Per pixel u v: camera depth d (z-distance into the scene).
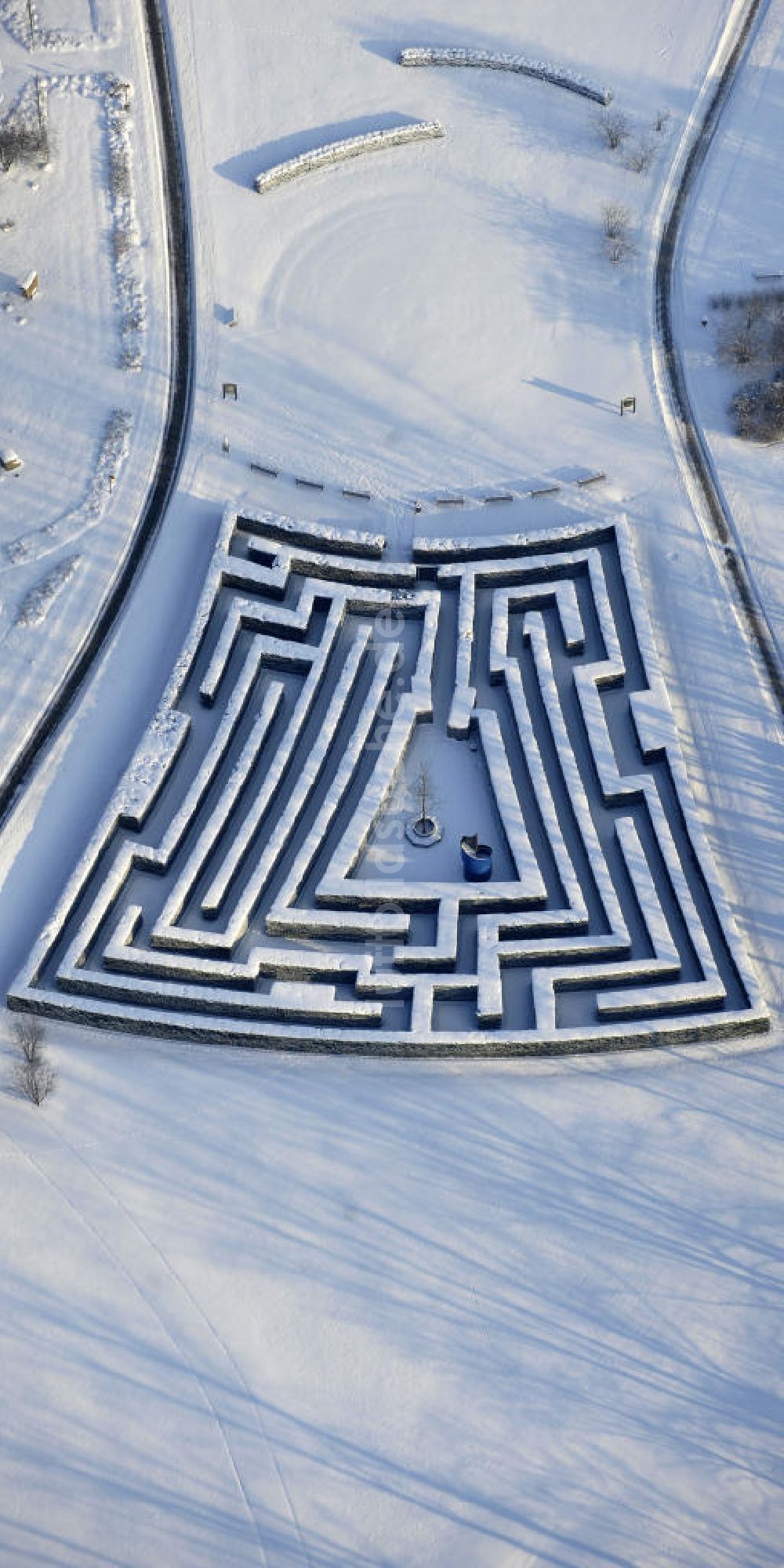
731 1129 68.50
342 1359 64.56
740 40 94.81
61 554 80.88
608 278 88.00
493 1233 66.75
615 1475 62.88
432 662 78.56
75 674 78.38
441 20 94.94
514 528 81.75
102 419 84.06
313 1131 68.69
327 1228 66.94
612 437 83.94
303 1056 70.31
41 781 75.75
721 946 72.06
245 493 82.50
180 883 73.00
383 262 88.62
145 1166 68.12
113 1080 69.81
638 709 76.31
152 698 77.75
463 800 76.19
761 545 81.25
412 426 84.38
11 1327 65.25
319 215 90.00
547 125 92.12
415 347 86.38
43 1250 66.69
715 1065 69.88
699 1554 61.69
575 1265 66.19
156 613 79.62
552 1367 64.50
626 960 71.94
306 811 75.62
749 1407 63.81
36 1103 69.00
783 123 92.38
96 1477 62.88
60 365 85.50
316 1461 63.03
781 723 77.19
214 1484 62.72
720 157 91.38
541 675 77.50
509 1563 61.44
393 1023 71.06
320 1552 61.69
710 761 76.12
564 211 89.88
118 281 87.56
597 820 75.75
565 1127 68.62
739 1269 66.12
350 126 91.94
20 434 83.75
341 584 80.12
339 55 94.06
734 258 88.44
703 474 83.00
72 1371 64.50
